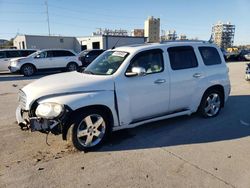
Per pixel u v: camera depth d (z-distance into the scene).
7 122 5.95
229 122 5.88
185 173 3.67
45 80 4.77
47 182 3.46
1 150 4.43
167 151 4.38
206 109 6.08
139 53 4.95
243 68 20.69
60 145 4.62
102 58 5.48
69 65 18.25
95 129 4.47
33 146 4.59
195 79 5.66
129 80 4.73
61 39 48.97
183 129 5.42
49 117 4.03
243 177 3.56
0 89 10.77
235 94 9.27
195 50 5.82
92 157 4.18
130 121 4.85
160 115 5.30
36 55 16.97
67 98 4.16
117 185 3.39
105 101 4.41
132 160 4.06
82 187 3.35
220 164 3.92
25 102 4.30
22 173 3.69
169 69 5.28
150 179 3.52
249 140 4.84
